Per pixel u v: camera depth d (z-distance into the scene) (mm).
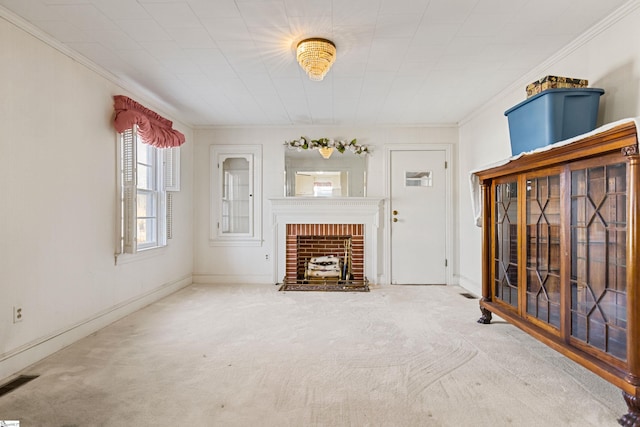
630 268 1583
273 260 4820
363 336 2764
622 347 1692
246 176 4910
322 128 4852
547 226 2262
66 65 2564
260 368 2197
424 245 4812
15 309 2152
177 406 1764
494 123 3727
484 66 2900
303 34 2371
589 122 2176
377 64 2857
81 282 2723
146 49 2576
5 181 2090
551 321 2219
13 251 2143
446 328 2951
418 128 4812
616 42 2146
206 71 2984
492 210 3031
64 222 2551
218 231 4859
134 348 2518
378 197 4691
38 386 1964
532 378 2064
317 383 2008
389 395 1877
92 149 2848
